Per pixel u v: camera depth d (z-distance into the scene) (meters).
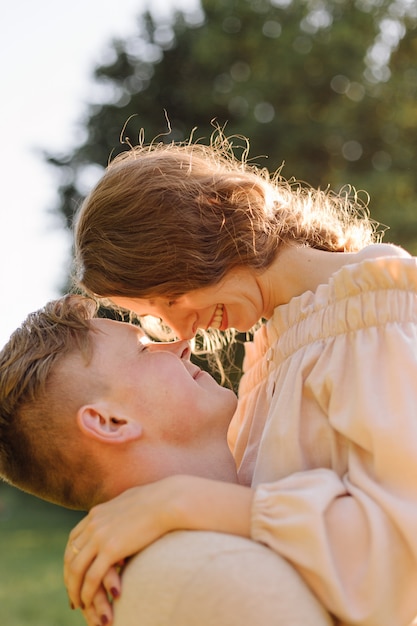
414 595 1.55
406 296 1.80
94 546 1.68
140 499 1.69
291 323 1.96
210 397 1.93
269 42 15.67
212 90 15.55
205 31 15.91
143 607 1.57
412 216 12.94
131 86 16.02
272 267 2.05
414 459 1.62
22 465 1.92
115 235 2.03
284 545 1.57
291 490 1.63
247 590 1.50
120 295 2.06
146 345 1.96
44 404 1.87
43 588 8.84
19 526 15.23
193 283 2.01
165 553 1.59
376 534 1.55
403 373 1.71
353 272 1.82
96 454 1.85
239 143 14.48
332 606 1.53
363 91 15.31
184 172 2.06
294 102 14.99
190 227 2.00
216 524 1.63
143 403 1.87
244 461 2.01
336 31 15.30
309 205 2.20
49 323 1.96
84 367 1.89
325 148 14.79
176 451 1.87
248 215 2.04
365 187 13.37
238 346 9.28
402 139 15.03
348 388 1.75
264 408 2.06
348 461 1.71
